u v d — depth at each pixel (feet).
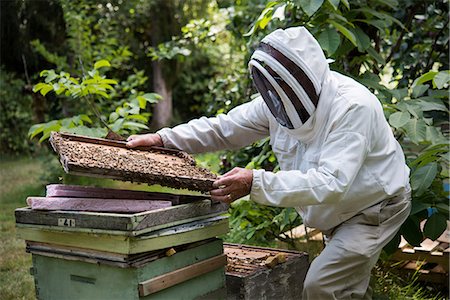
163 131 7.55
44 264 6.31
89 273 5.89
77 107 17.62
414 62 12.14
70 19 17.37
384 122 6.71
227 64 29.43
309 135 6.55
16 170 22.63
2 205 17.02
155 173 5.84
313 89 6.26
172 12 28.32
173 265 5.92
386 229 6.82
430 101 8.88
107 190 6.55
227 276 6.81
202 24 14.69
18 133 25.18
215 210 6.45
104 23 22.49
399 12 11.23
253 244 11.48
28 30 20.31
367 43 8.88
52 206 6.07
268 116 7.33
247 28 13.15
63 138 6.81
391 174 6.70
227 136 7.63
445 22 11.49
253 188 6.09
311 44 6.34
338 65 10.04
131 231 5.39
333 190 6.01
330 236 7.13
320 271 6.62
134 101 10.86
